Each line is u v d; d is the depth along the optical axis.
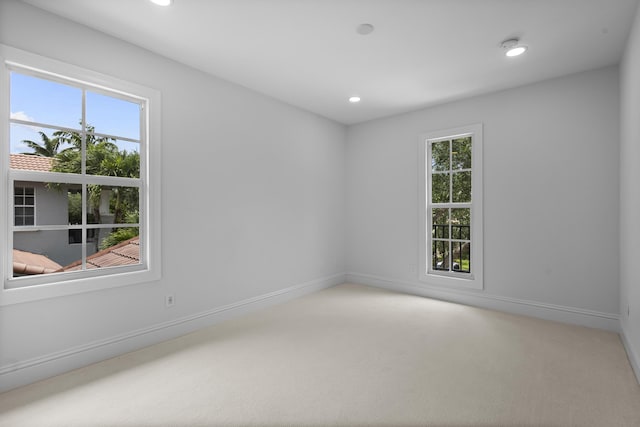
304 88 3.63
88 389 2.06
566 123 3.28
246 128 3.59
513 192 3.60
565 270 3.29
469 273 3.98
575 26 2.41
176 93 2.95
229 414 1.81
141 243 2.76
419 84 3.51
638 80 2.15
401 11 2.24
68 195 2.37
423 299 4.17
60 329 2.26
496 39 2.60
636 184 2.26
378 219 4.77
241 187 3.54
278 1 2.12
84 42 2.38
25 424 1.73
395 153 4.59
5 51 2.02
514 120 3.59
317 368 2.35
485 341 2.83
